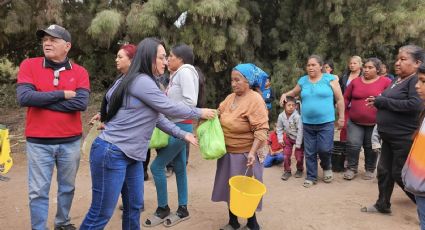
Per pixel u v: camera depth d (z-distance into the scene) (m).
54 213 4.60
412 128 4.03
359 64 6.65
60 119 3.57
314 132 5.60
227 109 3.85
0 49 10.88
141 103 3.01
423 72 2.80
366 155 5.97
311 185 5.67
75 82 3.66
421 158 2.73
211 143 3.63
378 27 9.28
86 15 9.43
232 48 9.38
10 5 8.40
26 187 5.51
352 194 5.30
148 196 5.19
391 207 4.82
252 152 3.64
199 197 5.24
